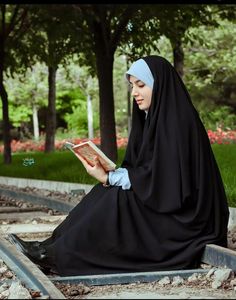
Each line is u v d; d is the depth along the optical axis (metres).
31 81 52.78
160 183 5.59
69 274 5.41
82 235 5.47
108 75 20.19
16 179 17.62
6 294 4.69
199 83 43.28
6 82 53.31
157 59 5.87
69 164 20.39
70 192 13.27
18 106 55.78
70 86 55.31
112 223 5.49
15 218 10.02
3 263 5.68
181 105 5.79
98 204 5.57
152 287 5.15
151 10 19.03
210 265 5.60
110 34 20.17
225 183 11.23
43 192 14.02
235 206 9.52
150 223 5.61
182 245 5.59
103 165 5.71
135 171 5.61
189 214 5.66
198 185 5.68
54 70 30.42
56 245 5.52
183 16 20.34
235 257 5.30
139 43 22.12
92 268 5.44
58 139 52.09
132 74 5.84
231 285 5.10
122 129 52.66
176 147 5.63
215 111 45.91
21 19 24.95
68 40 23.70
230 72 42.88
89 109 52.28
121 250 5.50
